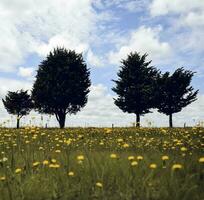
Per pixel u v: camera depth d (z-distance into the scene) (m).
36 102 49.69
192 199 4.69
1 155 8.45
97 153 8.58
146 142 11.88
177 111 49.66
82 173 6.32
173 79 48.72
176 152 8.64
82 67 50.12
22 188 5.51
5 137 12.37
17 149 9.55
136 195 5.10
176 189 4.99
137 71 50.78
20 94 61.41
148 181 5.57
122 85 51.00
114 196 5.15
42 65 50.31
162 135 16.00
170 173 5.90
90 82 50.34
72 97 48.38
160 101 49.47
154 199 4.91
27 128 11.13
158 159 7.18
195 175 5.76
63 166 6.80
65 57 50.06
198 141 11.00
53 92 47.62
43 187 5.61
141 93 49.25
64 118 49.97
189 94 49.50
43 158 7.83
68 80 48.44
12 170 6.76
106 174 6.13
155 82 50.12
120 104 50.50
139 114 50.44
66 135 15.45
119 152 9.02
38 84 48.81
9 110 61.34
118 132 17.00
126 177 5.82
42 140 11.83
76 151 9.26
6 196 5.18
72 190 5.46
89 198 5.18
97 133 16.66
